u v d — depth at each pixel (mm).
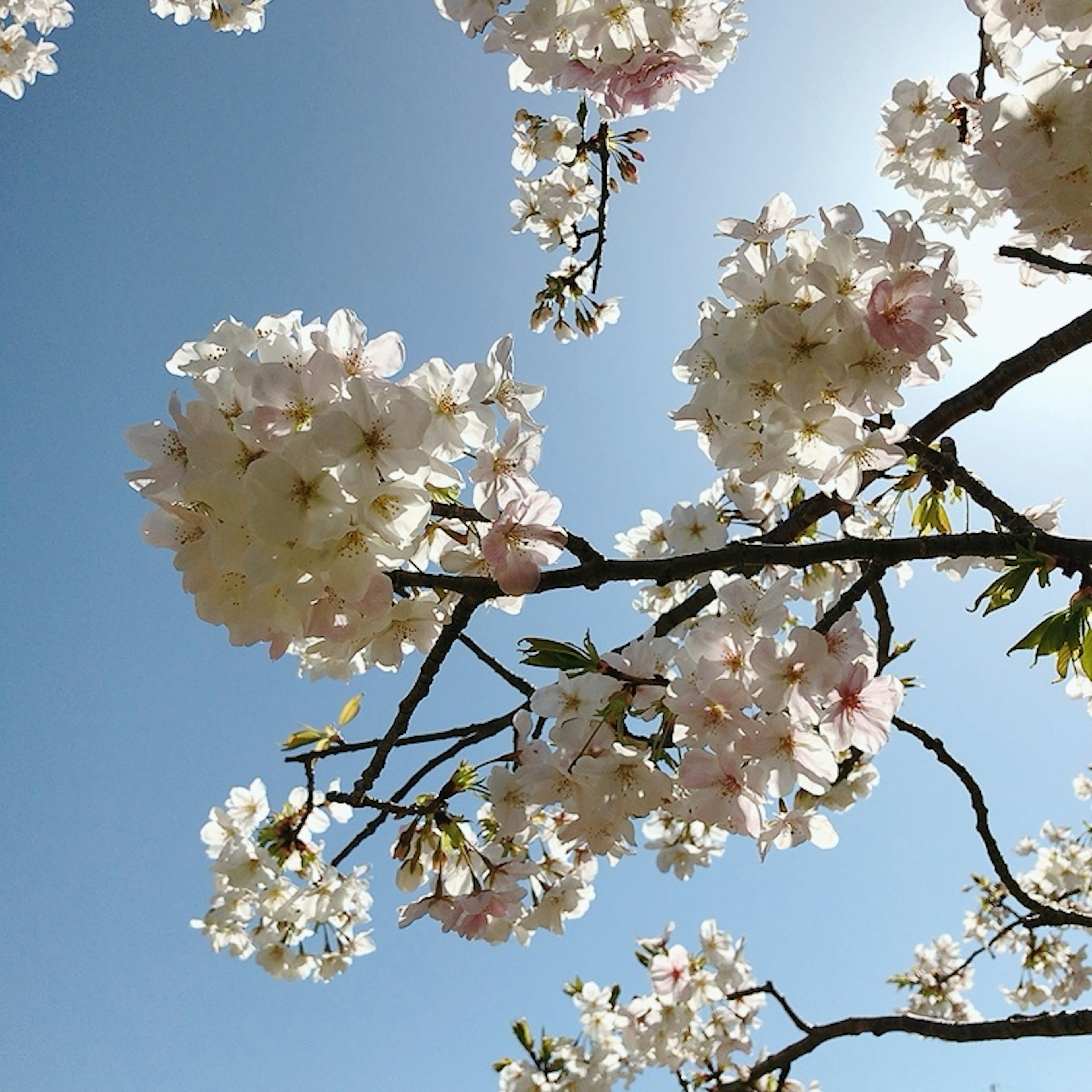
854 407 557
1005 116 582
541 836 858
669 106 684
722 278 581
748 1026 1696
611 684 624
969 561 846
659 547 1168
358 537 497
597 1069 1549
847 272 565
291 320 554
